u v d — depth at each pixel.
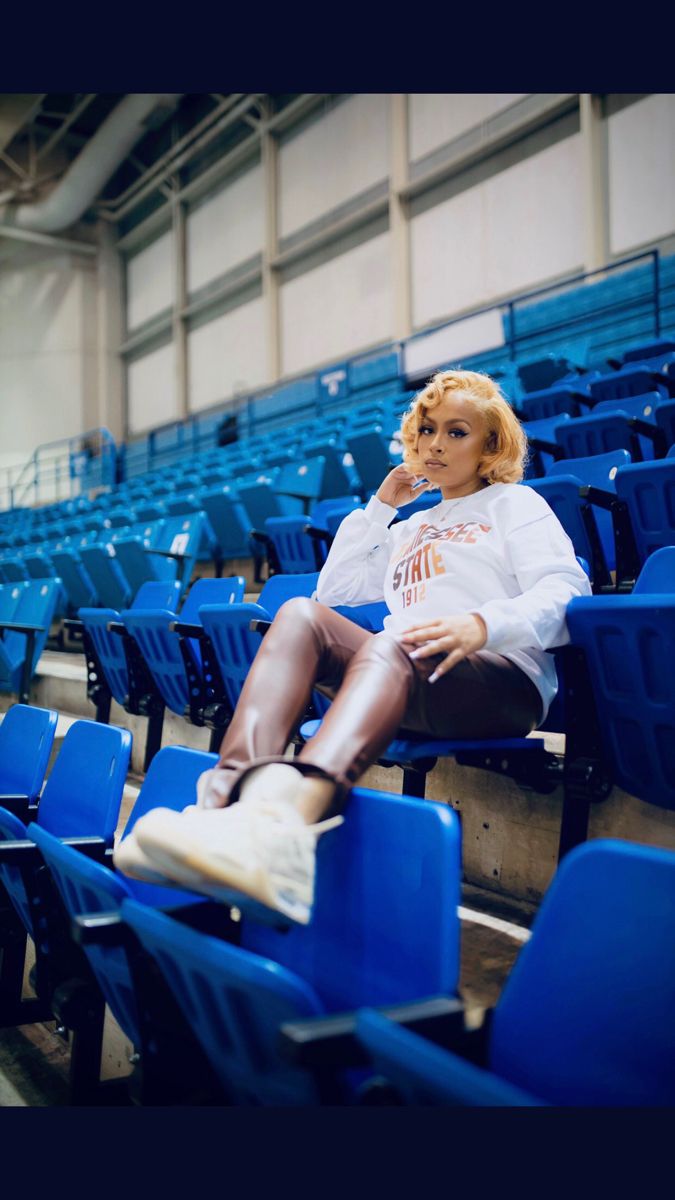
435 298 8.01
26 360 12.48
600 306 6.36
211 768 0.98
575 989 0.56
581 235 6.80
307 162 9.30
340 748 0.84
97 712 2.45
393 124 8.24
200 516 3.60
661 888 0.53
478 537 1.19
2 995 1.39
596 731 1.11
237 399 9.55
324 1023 0.55
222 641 1.80
